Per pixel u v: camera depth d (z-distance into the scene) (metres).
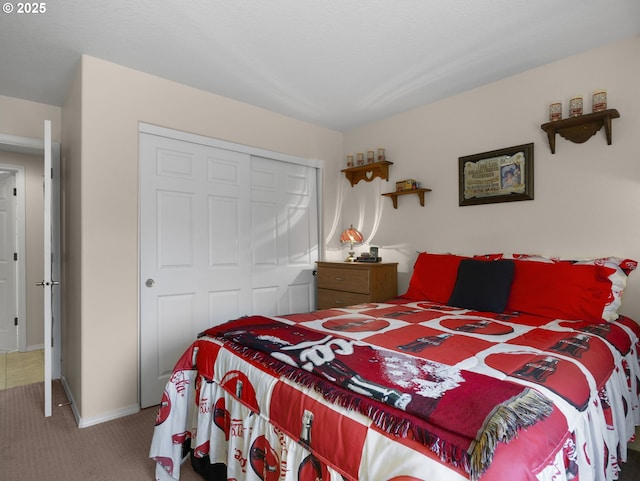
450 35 2.04
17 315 3.76
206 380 1.64
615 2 1.75
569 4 1.77
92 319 2.23
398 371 1.16
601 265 2.00
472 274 2.36
